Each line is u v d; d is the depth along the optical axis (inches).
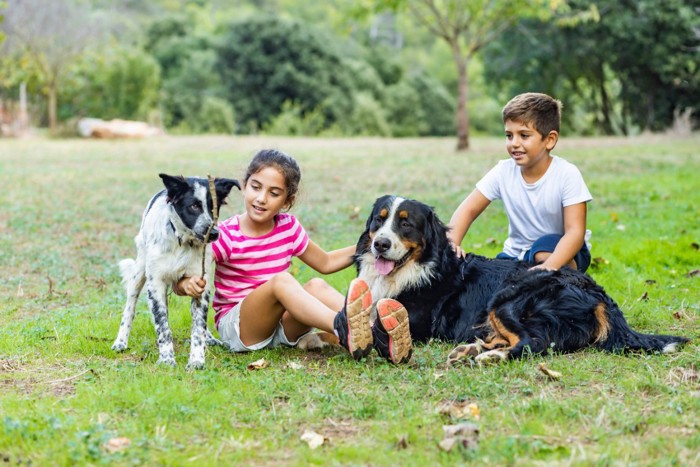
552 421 132.1
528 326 174.6
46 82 1120.8
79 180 535.8
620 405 137.9
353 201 429.7
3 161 666.2
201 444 125.3
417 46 2839.6
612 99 1508.4
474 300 192.1
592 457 116.2
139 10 2532.0
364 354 167.5
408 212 189.3
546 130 196.4
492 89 1437.0
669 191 444.1
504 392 147.6
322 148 841.5
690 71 1219.9
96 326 203.8
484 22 763.4
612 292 238.7
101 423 130.0
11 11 1051.3
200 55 1700.3
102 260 299.0
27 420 130.1
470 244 310.0
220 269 190.1
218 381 155.8
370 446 124.1
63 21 1099.3
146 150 806.5
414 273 192.9
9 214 395.9
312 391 148.9
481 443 122.4
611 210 393.7
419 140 1063.6
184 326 209.0
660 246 291.9
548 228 206.1
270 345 189.2
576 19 773.9
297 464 117.5
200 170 592.7
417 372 161.9
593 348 176.7
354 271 267.6
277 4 3068.4
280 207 183.6
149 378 155.3
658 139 956.0
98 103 1348.4
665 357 169.2
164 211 175.0
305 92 1553.9
